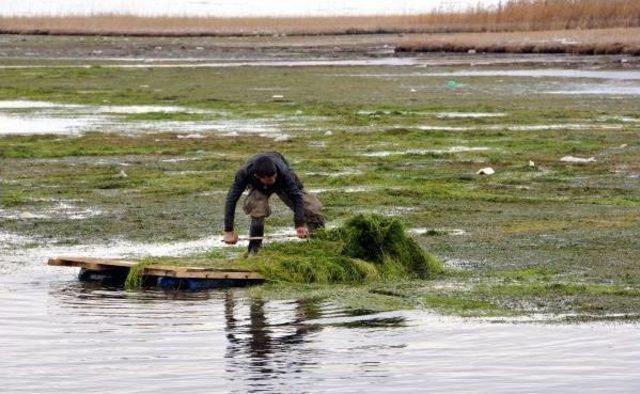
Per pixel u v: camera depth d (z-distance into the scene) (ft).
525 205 130.82
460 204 131.85
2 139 192.13
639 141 184.96
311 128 209.26
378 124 214.90
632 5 495.41
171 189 141.69
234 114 236.22
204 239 111.55
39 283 93.97
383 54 466.70
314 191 141.08
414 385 64.54
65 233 115.14
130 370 68.13
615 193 138.41
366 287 91.97
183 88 306.55
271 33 612.70
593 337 74.43
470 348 72.23
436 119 222.48
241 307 84.89
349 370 67.51
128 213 126.00
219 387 64.54
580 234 112.37
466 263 100.22
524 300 85.66
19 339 75.51
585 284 90.84
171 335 76.54
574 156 170.71
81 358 70.79
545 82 314.55
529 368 67.72
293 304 85.66
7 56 464.24
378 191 138.92
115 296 89.20
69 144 185.16
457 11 595.06
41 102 270.87
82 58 455.22
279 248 98.07
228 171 157.07
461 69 375.04
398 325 78.64
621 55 419.13
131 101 270.05
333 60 436.35
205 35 612.70
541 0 518.37
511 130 202.18
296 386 64.59
